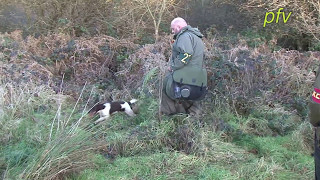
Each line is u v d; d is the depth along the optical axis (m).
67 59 6.30
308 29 7.12
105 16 8.79
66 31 8.32
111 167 3.62
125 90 5.52
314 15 7.48
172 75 4.48
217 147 4.02
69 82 5.99
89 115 4.55
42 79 5.64
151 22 8.40
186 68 4.38
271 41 7.11
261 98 5.15
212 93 5.08
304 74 5.58
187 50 4.27
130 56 6.03
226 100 5.07
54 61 6.37
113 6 8.45
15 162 3.33
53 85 5.47
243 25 9.08
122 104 4.89
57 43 6.70
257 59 5.39
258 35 7.68
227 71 5.18
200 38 4.48
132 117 4.83
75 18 8.78
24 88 4.96
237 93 5.11
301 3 7.36
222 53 5.75
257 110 5.01
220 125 4.43
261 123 4.75
